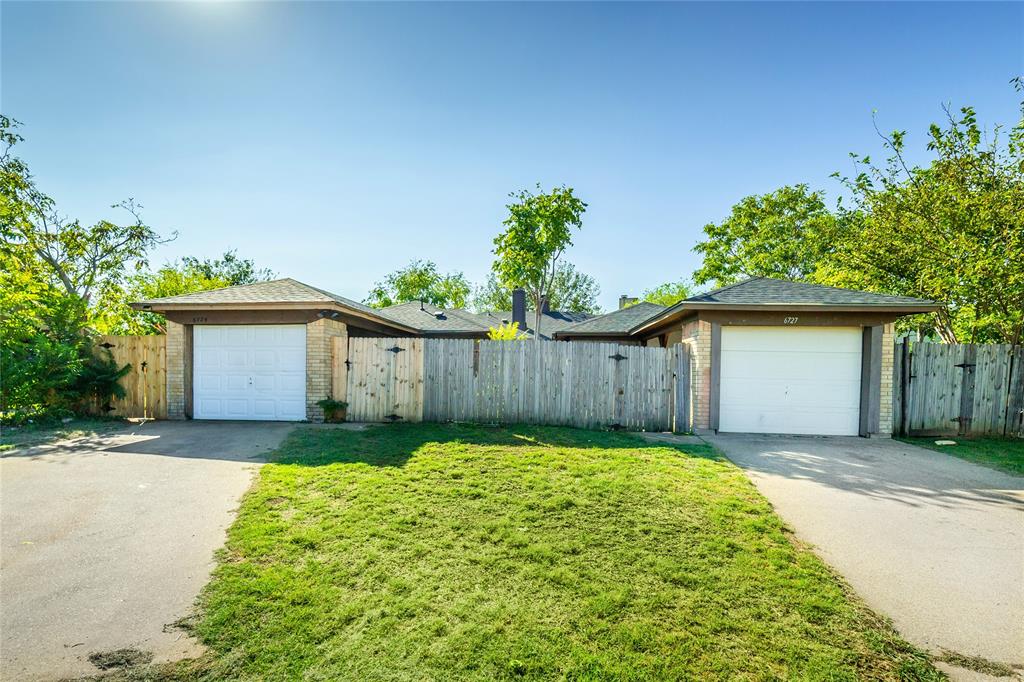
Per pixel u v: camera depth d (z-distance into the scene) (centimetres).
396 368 1012
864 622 303
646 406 978
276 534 424
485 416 1000
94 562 377
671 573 357
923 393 952
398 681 244
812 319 927
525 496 523
